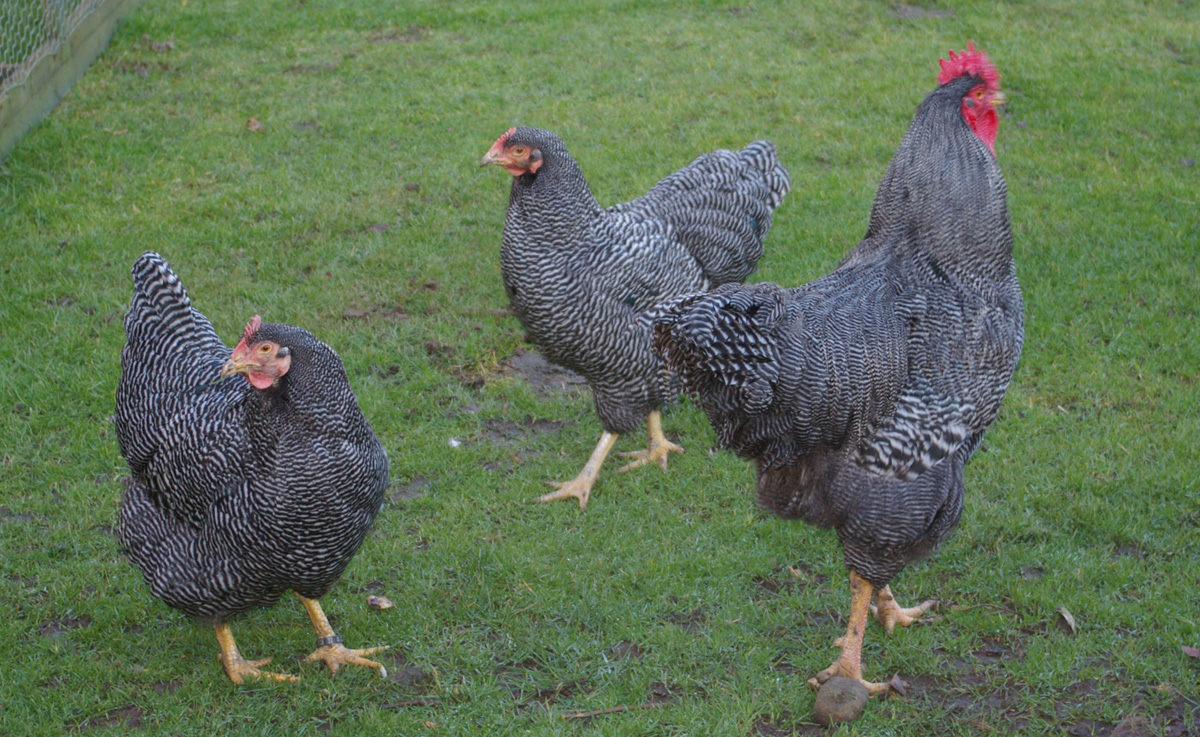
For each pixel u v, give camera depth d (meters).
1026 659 4.95
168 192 9.60
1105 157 10.37
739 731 4.54
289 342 4.21
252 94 11.75
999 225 4.75
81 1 12.51
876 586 4.68
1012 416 6.68
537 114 11.30
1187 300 7.85
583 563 5.62
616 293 5.89
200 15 13.84
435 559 5.64
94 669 4.86
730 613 5.25
